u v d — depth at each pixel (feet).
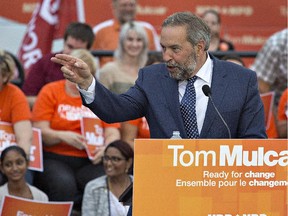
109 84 48.37
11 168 40.96
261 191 26.61
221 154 26.50
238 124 30.25
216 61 30.60
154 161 26.43
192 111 29.94
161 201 26.43
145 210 26.37
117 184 41.55
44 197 41.88
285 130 46.47
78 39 48.55
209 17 54.13
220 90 30.12
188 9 59.72
